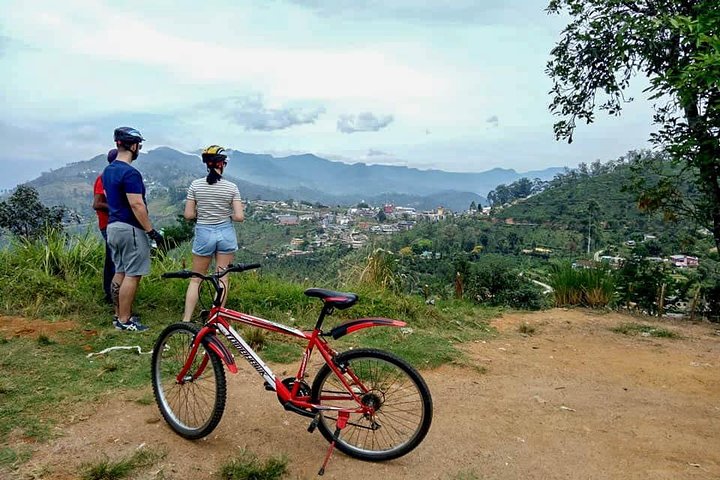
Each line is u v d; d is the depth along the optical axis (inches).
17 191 484.1
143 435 128.0
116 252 206.1
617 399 173.2
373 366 123.6
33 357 175.0
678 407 167.6
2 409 135.8
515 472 120.8
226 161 208.5
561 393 176.4
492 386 179.8
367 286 316.2
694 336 266.2
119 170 199.3
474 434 139.4
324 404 125.0
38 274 254.2
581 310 329.7
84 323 216.7
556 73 339.3
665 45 283.9
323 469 115.7
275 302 265.3
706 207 303.3
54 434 125.3
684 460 130.1
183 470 113.6
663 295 317.7
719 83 206.5
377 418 130.0
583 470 123.2
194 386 140.3
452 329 260.2
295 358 193.2
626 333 269.7
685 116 293.1
